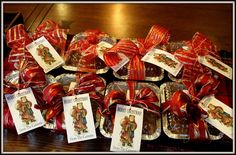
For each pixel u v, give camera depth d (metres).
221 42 0.68
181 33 0.70
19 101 0.51
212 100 0.51
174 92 0.52
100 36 0.60
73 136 0.48
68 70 0.55
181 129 0.48
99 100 0.50
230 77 0.55
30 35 0.60
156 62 0.55
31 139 0.50
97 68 0.55
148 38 0.59
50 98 0.49
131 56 0.55
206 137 0.47
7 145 0.49
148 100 0.49
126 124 0.48
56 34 0.59
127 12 0.74
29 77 0.51
